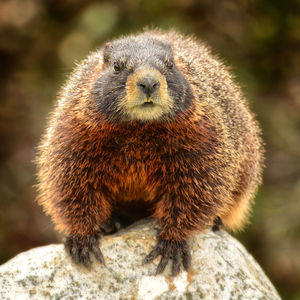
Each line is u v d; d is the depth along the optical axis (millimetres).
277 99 16703
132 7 17188
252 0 17266
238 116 9727
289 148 15930
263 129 16156
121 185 8398
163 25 16594
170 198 8188
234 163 8883
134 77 7461
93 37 17156
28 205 17641
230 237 8867
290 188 15633
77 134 8039
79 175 8133
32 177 17844
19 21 18703
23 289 7488
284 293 14922
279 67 16938
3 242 17297
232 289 7672
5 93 18500
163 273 7855
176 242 8086
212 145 8188
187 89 7910
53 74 18047
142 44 8203
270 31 17000
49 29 18469
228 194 8555
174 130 7816
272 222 15070
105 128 7801
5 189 17781
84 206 8195
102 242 8102
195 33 16828
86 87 8266
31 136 18078
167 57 7926
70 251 8047
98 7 17406
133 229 8508
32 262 7816
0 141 18188
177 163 8023
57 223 8680
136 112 7508
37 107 17969
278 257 15008
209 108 8422
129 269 7836
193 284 7719
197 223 8188
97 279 7742
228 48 17125
